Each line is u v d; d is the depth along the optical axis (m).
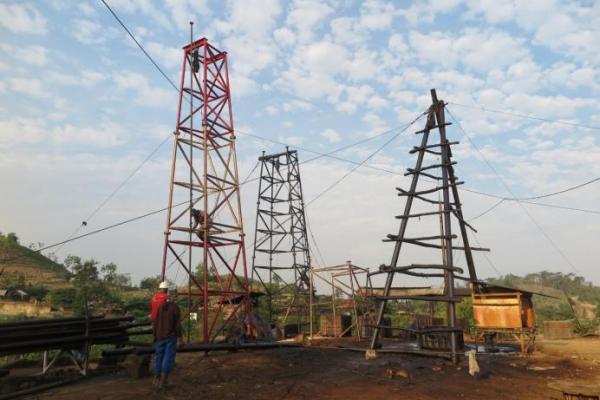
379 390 10.28
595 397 7.97
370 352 15.91
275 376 11.77
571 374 13.12
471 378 12.02
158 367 10.05
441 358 15.18
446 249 15.71
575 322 35.19
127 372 11.35
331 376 11.97
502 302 18.98
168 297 11.02
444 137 16.84
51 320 11.04
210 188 22.89
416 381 11.48
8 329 10.09
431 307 27.94
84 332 11.65
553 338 29.45
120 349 12.04
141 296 82.50
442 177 16.47
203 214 21.66
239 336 20.28
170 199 20.97
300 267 44.19
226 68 24.17
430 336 19.36
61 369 11.97
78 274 77.25
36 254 117.69
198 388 9.98
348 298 32.88
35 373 11.91
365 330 27.47
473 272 20.06
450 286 15.38
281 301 50.03
